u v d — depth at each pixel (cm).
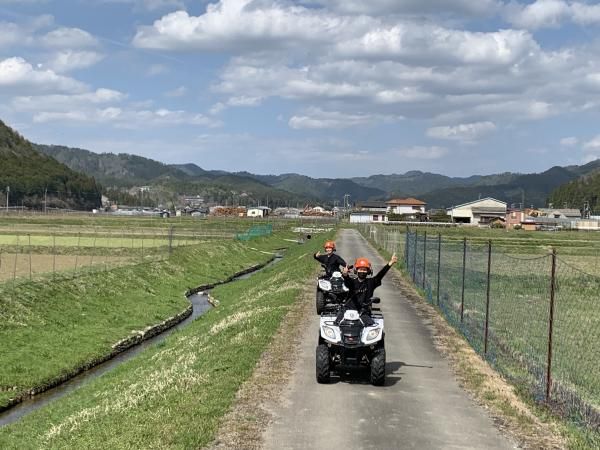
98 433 984
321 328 1219
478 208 16950
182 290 4200
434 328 1862
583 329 1862
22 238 7081
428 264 3334
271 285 3111
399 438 918
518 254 5022
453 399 1130
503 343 1589
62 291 3067
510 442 914
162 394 1151
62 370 2117
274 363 1373
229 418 998
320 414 1025
